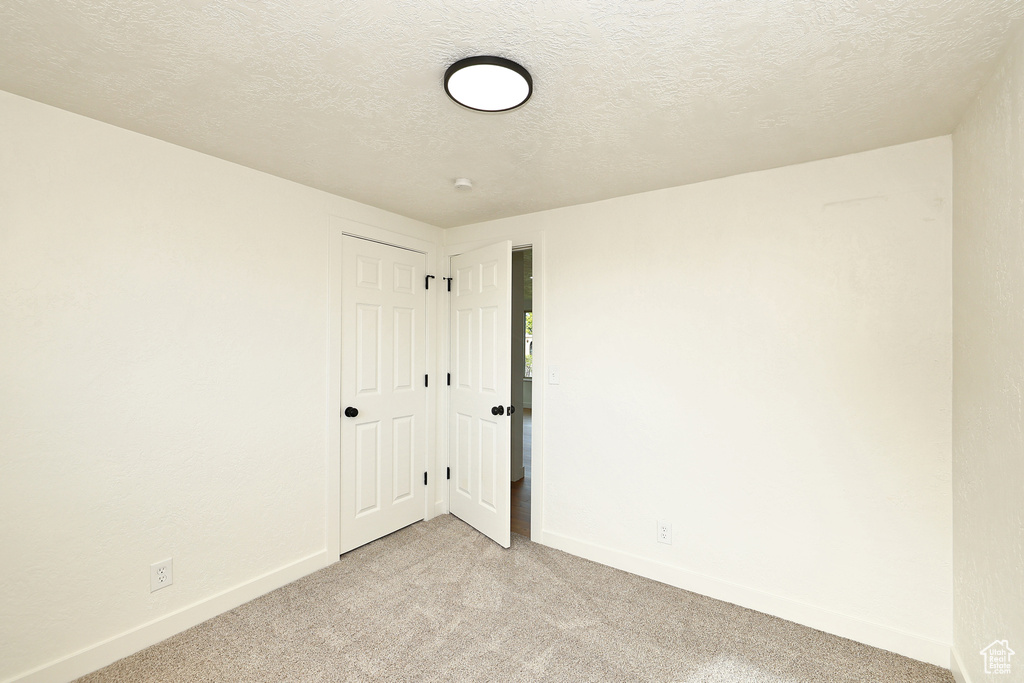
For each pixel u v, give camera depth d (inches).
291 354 99.7
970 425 65.7
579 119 70.4
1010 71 52.2
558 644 79.1
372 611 88.4
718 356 94.8
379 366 120.6
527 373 365.1
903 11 46.1
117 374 75.2
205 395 85.9
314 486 104.1
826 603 83.9
